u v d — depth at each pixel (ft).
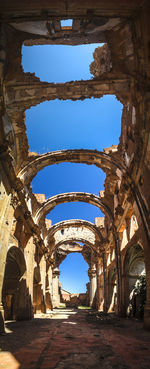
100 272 112.98
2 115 32.14
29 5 24.13
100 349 20.21
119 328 35.50
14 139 40.86
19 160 47.39
